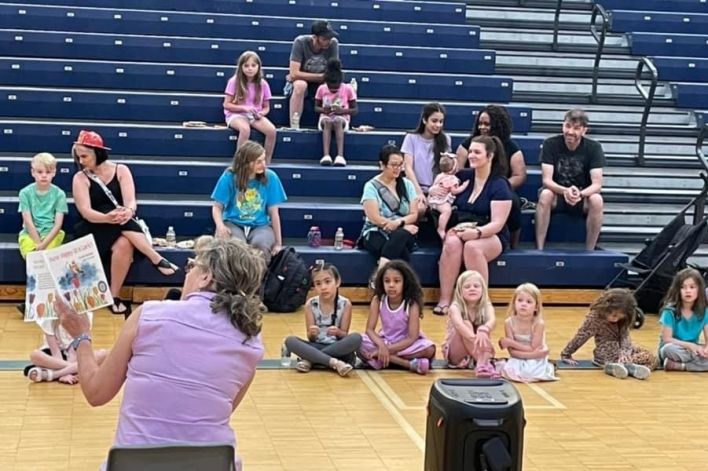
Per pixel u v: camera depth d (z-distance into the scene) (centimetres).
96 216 845
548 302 959
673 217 1065
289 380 673
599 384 696
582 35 1322
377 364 710
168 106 1084
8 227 924
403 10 1305
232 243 369
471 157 912
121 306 846
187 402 341
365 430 575
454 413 400
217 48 1173
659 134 1186
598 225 979
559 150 987
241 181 882
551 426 598
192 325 351
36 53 1138
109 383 353
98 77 1112
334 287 712
